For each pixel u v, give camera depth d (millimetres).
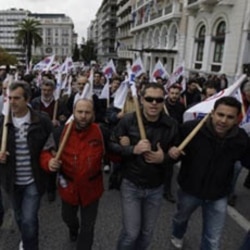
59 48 145750
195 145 3164
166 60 34000
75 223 3699
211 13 23484
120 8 71000
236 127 3154
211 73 23250
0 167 3303
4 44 144250
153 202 3166
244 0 19766
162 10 34500
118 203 5055
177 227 3771
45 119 3365
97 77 7922
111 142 3219
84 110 3115
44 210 4746
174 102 5785
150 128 3076
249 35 19734
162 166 3100
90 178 3268
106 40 94188
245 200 5441
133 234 3113
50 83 5520
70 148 3217
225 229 4441
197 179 3225
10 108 3213
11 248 3801
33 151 3246
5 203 4777
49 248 3812
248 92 4824
